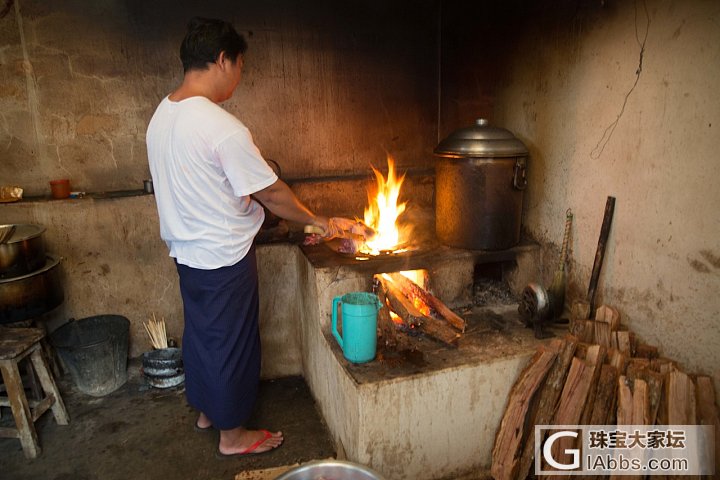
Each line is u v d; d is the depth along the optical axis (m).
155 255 3.37
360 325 2.26
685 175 2.07
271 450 2.64
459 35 3.47
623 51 2.31
